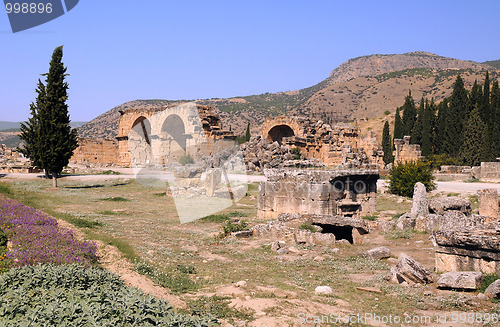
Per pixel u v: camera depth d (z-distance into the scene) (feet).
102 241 47.06
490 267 39.50
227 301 32.68
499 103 178.81
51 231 46.50
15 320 22.72
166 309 25.31
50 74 131.03
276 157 172.96
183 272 43.24
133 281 34.65
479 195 78.95
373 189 85.51
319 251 56.03
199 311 29.17
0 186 94.94
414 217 71.92
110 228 66.59
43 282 29.07
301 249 57.11
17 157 236.02
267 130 207.10
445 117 225.35
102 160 253.03
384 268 47.11
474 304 33.91
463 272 38.47
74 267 32.81
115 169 214.28
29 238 42.47
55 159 129.39
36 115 130.21
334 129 204.44
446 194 108.27
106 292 27.30
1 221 48.52
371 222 69.26
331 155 194.18
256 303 31.76
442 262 42.93
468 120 184.75
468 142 181.68
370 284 40.29
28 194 107.55
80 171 200.95
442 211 72.54
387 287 39.06
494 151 177.37
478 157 177.99
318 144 194.80
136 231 66.44
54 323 22.25
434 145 232.53
